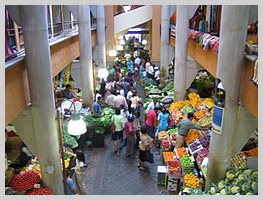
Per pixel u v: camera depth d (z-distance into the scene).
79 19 10.94
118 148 9.25
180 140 7.77
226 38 5.03
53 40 8.51
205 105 9.05
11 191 5.61
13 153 7.38
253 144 7.09
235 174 5.72
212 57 7.73
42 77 5.33
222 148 5.69
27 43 5.11
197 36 9.38
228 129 5.53
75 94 13.05
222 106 5.41
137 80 20.08
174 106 10.41
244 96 5.18
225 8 4.94
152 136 9.47
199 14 11.67
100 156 8.86
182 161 6.87
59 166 6.15
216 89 5.49
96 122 9.45
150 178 7.58
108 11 19.09
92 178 7.63
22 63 5.28
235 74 5.15
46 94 5.47
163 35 15.69
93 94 12.05
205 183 6.34
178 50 10.77
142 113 12.90
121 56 28.44
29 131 5.72
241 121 5.49
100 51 16.92
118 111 8.80
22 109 5.28
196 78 13.87
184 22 10.46
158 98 12.58
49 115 5.63
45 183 6.11
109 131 10.56
